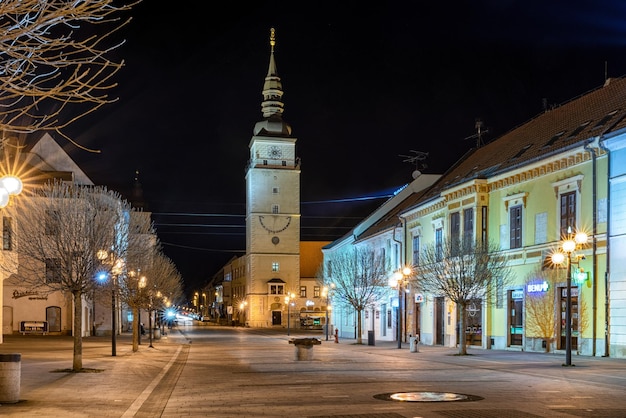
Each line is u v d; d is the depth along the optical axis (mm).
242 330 88375
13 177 12484
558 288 30406
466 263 31812
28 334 53188
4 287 53375
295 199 104750
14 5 6148
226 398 15414
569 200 29938
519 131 41750
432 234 43344
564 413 12781
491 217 36250
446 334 40781
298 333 75250
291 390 16984
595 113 31875
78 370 21797
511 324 34219
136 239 41250
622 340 26422
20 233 33656
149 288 42000
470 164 45625
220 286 155875
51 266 26531
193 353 35094
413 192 62219
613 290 26922
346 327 65125
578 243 25141
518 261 33406
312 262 110438
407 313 48000
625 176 26469
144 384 18281
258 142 104812
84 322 55719
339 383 18656
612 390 16594
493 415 12578
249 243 105562
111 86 7348
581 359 26281
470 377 20141
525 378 19688
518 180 33906
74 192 29844
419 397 15336
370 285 48875
